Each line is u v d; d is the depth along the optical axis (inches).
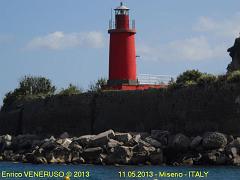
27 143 7559.1
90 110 7568.9
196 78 7229.3
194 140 6161.4
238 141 5999.0
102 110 7436.0
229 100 6309.1
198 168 5787.4
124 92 7234.3
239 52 7618.1
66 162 6432.1
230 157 5949.8
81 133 7652.6
